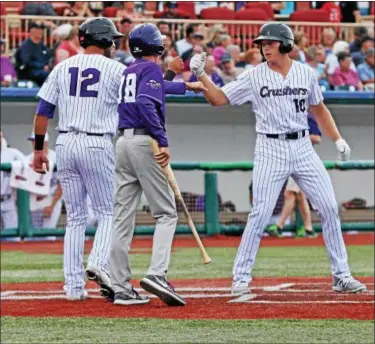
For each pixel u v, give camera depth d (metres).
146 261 23.08
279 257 24.05
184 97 33.56
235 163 30.62
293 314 12.70
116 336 10.98
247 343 10.46
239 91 14.69
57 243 29.12
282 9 39.19
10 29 34.44
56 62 33.09
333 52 35.91
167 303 13.52
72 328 11.62
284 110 14.62
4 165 29.25
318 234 31.52
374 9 40.31
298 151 14.76
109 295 14.28
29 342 10.68
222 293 15.58
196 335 10.98
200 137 34.69
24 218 29.55
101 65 14.25
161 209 13.52
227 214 31.23
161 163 13.30
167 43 33.72
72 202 14.49
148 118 13.18
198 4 38.03
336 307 13.45
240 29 36.09
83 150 14.17
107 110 14.30
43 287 17.03
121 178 13.68
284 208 30.17
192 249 26.64
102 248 14.30
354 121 35.41
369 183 32.91
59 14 35.38
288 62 14.73
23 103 32.75
